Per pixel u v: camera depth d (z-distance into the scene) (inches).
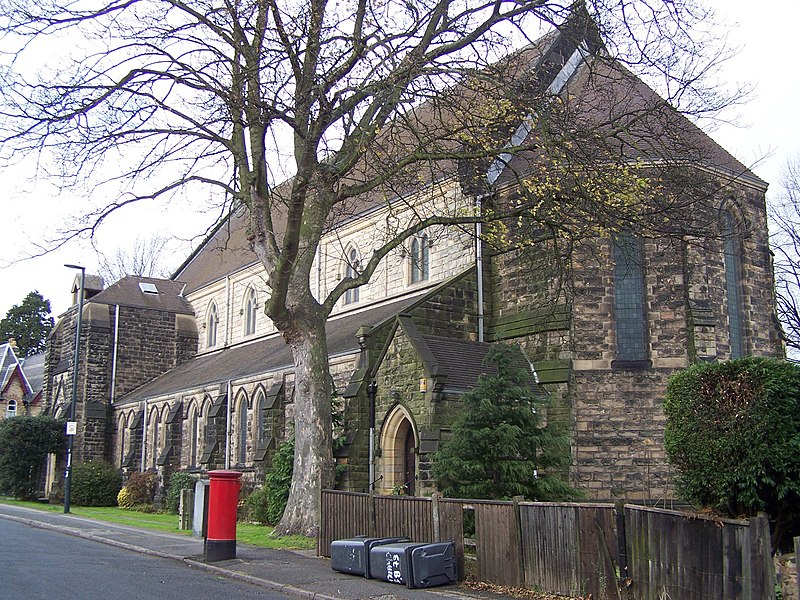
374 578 546.0
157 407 1779.0
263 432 1347.2
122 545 763.4
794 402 420.2
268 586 530.9
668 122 764.6
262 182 791.1
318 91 665.6
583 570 461.4
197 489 876.6
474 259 1075.9
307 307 790.5
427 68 719.1
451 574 531.5
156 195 806.5
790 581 390.0
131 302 2074.3
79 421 1943.9
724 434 438.0
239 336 1836.9
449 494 674.2
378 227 1306.6
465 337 1031.0
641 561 430.9
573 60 1192.8
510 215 823.1
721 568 378.9
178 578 553.6
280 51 703.7
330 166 793.6
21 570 554.6
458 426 695.7
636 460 896.9
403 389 926.4
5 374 2893.7
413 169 844.0
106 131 751.7
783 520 440.1
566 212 812.6
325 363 791.1
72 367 1993.1
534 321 979.3
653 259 940.0
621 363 924.0
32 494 1900.8
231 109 725.3
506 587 507.2
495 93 786.8
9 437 1881.2
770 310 1018.7
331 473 772.6
